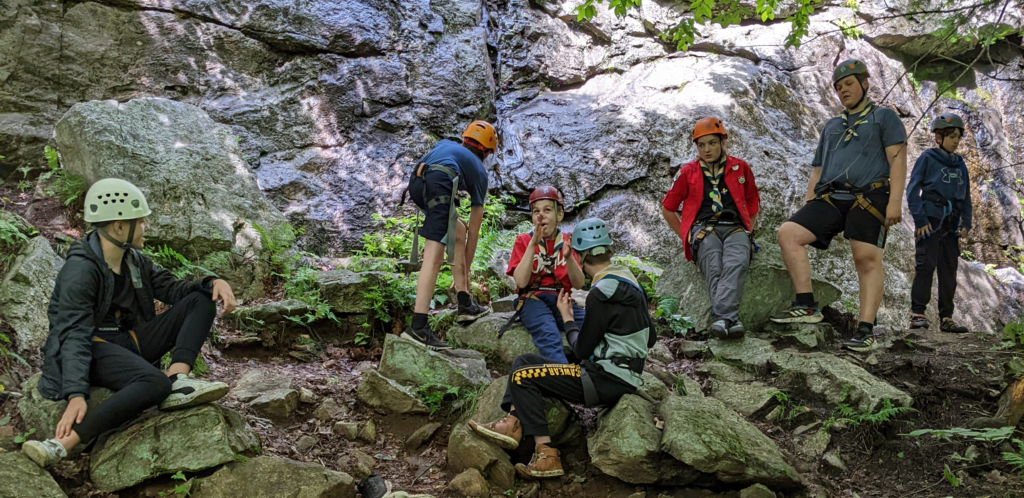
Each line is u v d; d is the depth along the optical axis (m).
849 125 4.67
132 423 3.22
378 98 7.30
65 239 5.05
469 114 7.68
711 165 5.00
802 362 4.31
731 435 3.47
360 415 3.98
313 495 3.12
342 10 7.51
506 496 3.41
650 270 6.01
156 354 3.44
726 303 4.66
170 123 5.78
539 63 8.73
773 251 5.07
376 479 3.42
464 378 4.04
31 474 2.87
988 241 9.57
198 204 5.46
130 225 3.29
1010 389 3.88
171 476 3.12
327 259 6.14
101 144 5.30
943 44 4.12
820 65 8.95
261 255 5.52
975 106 9.98
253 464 3.19
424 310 4.19
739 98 7.91
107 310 3.26
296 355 4.65
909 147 8.80
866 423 3.86
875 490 3.58
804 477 3.59
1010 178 9.79
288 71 7.19
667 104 7.95
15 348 3.77
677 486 3.48
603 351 3.61
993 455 3.70
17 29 6.43
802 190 7.22
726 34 8.98
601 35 9.02
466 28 8.16
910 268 7.34
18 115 6.34
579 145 7.57
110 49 6.75
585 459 3.66
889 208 4.49
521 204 7.33
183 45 6.97
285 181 6.61
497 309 4.94
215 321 4.64
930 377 4.30
